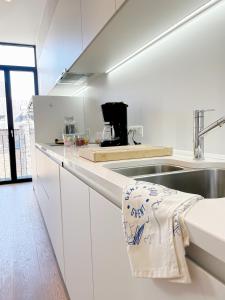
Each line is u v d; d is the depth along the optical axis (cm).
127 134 190
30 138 435
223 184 111
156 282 56
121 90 223
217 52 121
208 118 128
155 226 50
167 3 114
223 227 40
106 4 129
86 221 107
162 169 133
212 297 41
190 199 52
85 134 251
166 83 159
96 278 99
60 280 183
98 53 183
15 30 420
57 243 183
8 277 189
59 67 254
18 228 277
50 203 207
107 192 86
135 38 156
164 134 164
